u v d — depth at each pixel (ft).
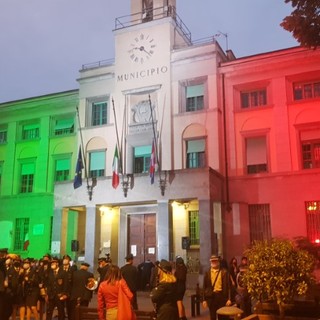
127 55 96.07
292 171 81.00
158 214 78.74
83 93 98.94
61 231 86.33
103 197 84.07
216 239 77.92
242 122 86.58
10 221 103.30
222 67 89.25
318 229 78.13
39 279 43.06
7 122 110.22
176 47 95.14
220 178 83.51
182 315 31.65
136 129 92.02
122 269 43.42
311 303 31.73
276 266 28.30
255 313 31.89
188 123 87.97
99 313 25.16
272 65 86.12
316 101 82.28
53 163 102.01
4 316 39.34
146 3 102.32
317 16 33.45
